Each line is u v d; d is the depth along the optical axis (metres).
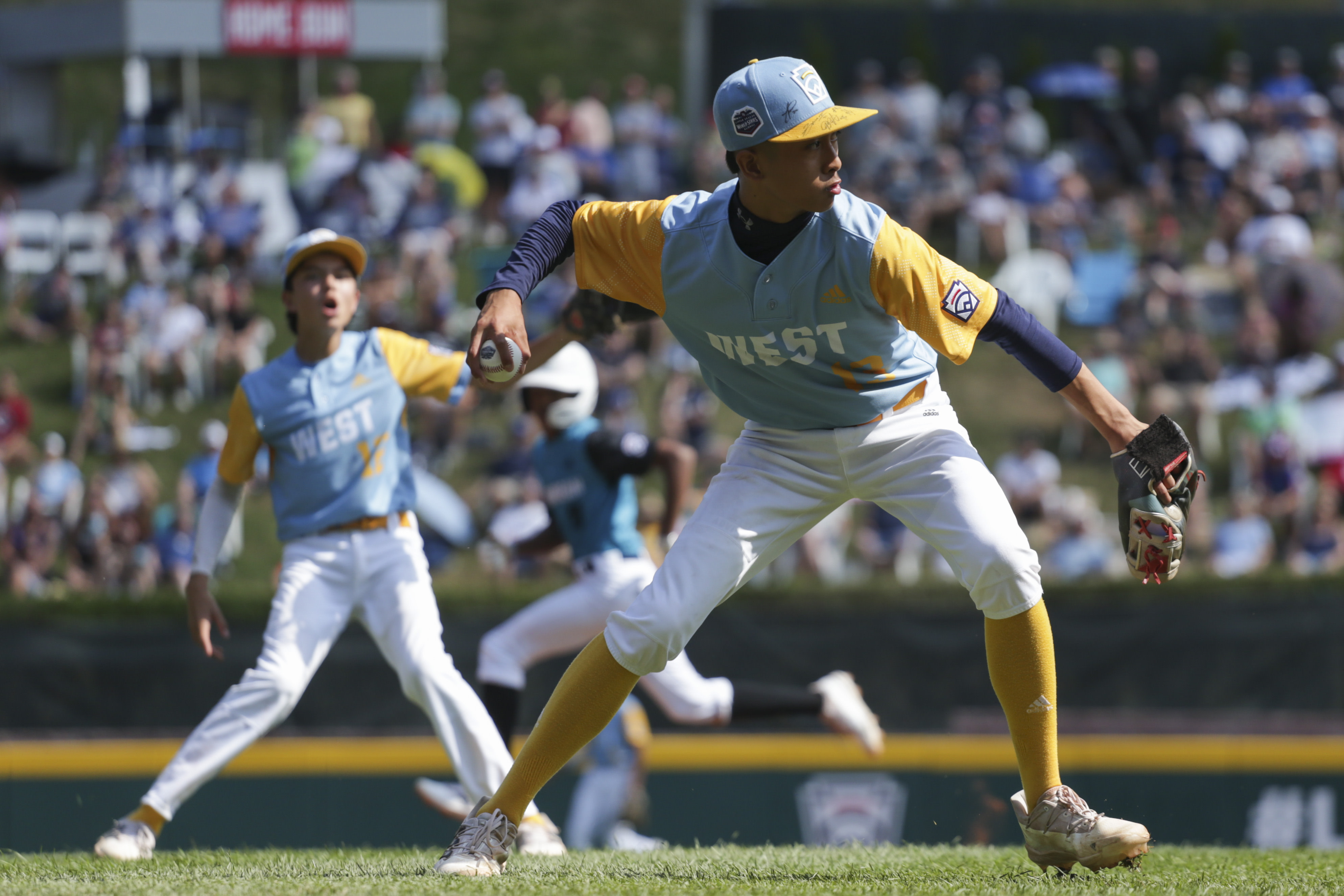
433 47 71.69
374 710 30.97
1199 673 31.97
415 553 16.88
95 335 57.19
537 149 66.44
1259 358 57.00
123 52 67.94
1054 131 78.00
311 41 70.00
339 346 16.84
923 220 65.38
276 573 17.44
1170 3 103.75
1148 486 11.12
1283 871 12.91
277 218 65.12
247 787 30.62
